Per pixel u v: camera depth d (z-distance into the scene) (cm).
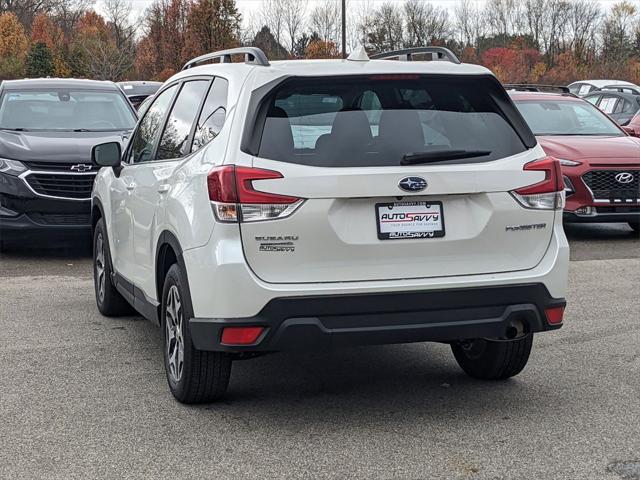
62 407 515
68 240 1163
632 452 442
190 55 4906
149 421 491
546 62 6625
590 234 1206
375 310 451
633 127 1705
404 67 478
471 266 469
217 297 450
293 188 445
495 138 482
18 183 995
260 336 447
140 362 611
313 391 546
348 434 470
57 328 708
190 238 469
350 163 454
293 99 465
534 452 443
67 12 9069
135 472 421
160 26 5053
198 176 473
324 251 449
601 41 6575
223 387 503
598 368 591
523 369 580
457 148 473
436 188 458
